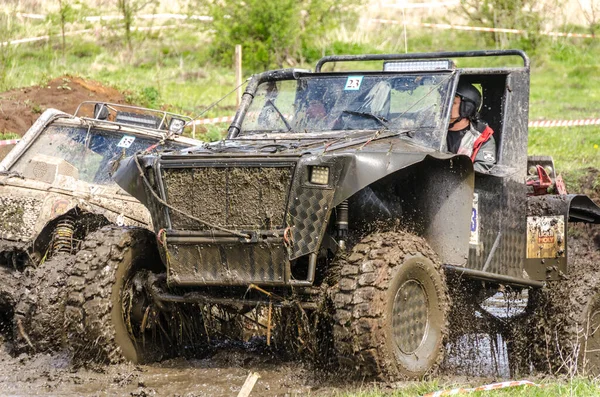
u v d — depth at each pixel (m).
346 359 9.36
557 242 11.79
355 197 10.41
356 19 49.44
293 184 9.43
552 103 38.34
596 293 11.57
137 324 11.00
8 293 12.41
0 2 45.00
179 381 10.23
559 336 11.38
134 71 39.34
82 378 10.41
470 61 46.91
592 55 50.34
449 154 10.06
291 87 12.52
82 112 27.72
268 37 42.53
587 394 9.15
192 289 10.49
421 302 9.97
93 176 15.27
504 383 9.34
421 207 10.61
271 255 9.52
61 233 13.09
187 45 45.94
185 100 33.88
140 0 49.16
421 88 11.63
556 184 12.94
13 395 9.85
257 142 10.75
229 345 11.85
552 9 53.56
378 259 9.44
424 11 54.78
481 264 11.27
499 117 12.69
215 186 9.77
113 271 10.55
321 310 9.70
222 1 45.50
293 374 10.25
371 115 11.64
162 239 10.02
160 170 10.05
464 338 11.77
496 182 11.55
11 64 35.72
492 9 51.59
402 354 9.63
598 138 29.75
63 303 11.73
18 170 15.30
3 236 13.03
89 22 45.06
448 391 8.84
